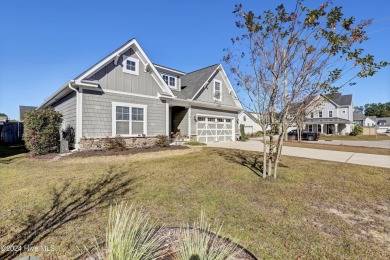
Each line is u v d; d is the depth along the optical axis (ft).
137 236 6.61
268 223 9.57
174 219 9.74
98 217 9.91
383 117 207.82
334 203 12.12
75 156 26.22
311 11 12.41
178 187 14.61
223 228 8.96
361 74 13.02
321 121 107.45
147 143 37.17
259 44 15.28
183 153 31.22
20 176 17.42
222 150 35.24
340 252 7.47
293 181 16.43
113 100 33.22
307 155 31.71
